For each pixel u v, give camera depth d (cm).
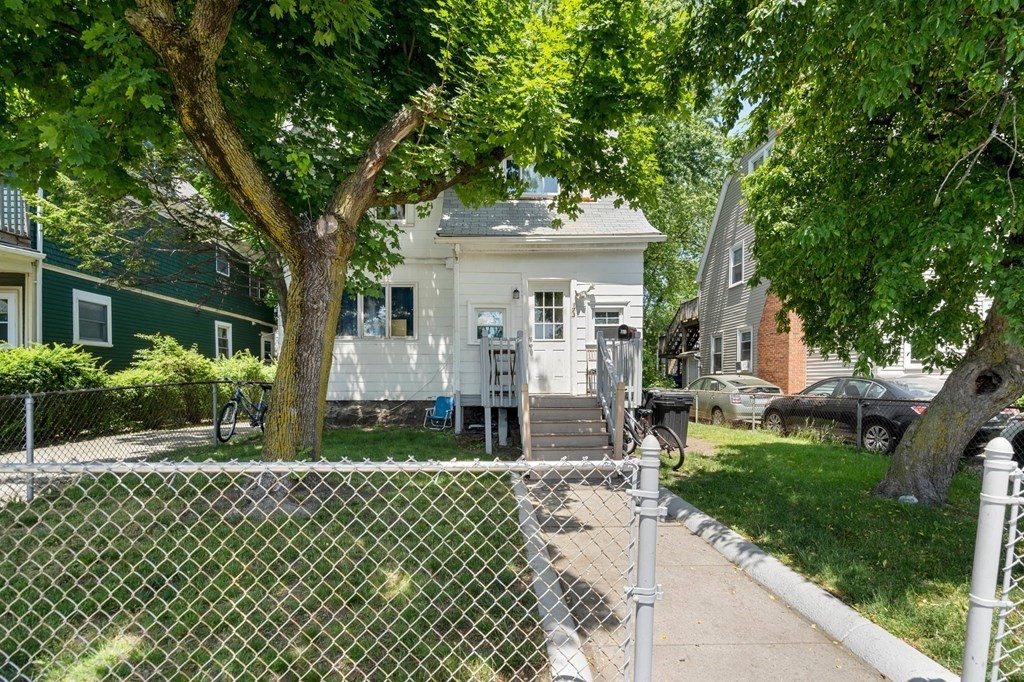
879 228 463
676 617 339
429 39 631
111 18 465
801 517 514
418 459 793
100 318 1360
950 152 468
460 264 1112
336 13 468
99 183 558
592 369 1062
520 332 913
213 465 203
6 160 473
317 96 635
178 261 1598
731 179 1908
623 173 802
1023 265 445
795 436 1091
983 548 207
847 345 687
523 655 280
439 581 364
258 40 578
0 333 1169
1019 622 317
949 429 570
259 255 1323
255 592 341
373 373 1182
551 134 574
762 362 1666
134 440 981
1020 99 400
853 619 316
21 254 1116
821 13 391
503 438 938
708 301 2145
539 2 778
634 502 210
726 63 531
